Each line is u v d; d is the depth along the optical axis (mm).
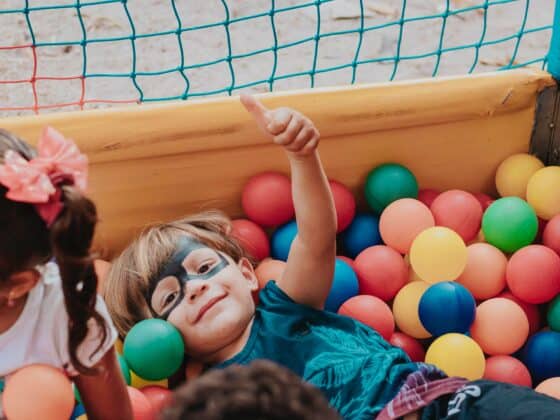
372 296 2037
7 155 1215
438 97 2193
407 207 2127
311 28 3361
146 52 3201
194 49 3223
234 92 3021
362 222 2227
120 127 2018
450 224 2168
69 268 1274
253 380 893
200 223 2004
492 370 1955
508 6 3463
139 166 2072
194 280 1877
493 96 2232
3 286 1312
